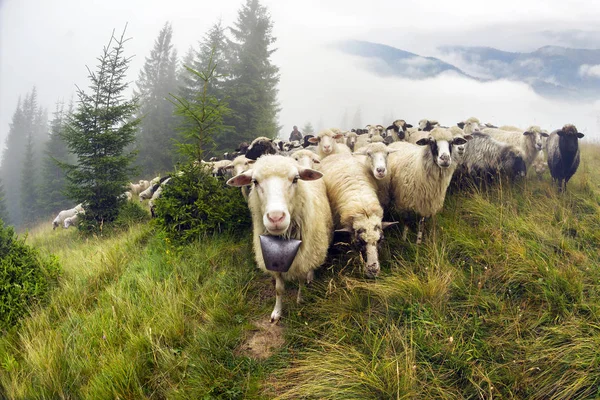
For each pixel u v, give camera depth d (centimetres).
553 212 461
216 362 306
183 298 392
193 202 570
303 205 338
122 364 297
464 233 430
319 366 283
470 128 908
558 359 262
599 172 676
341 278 389
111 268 505
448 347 281
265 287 429
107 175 886
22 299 412
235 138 1905
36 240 1133
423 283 343
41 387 288
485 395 253
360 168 501
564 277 326
